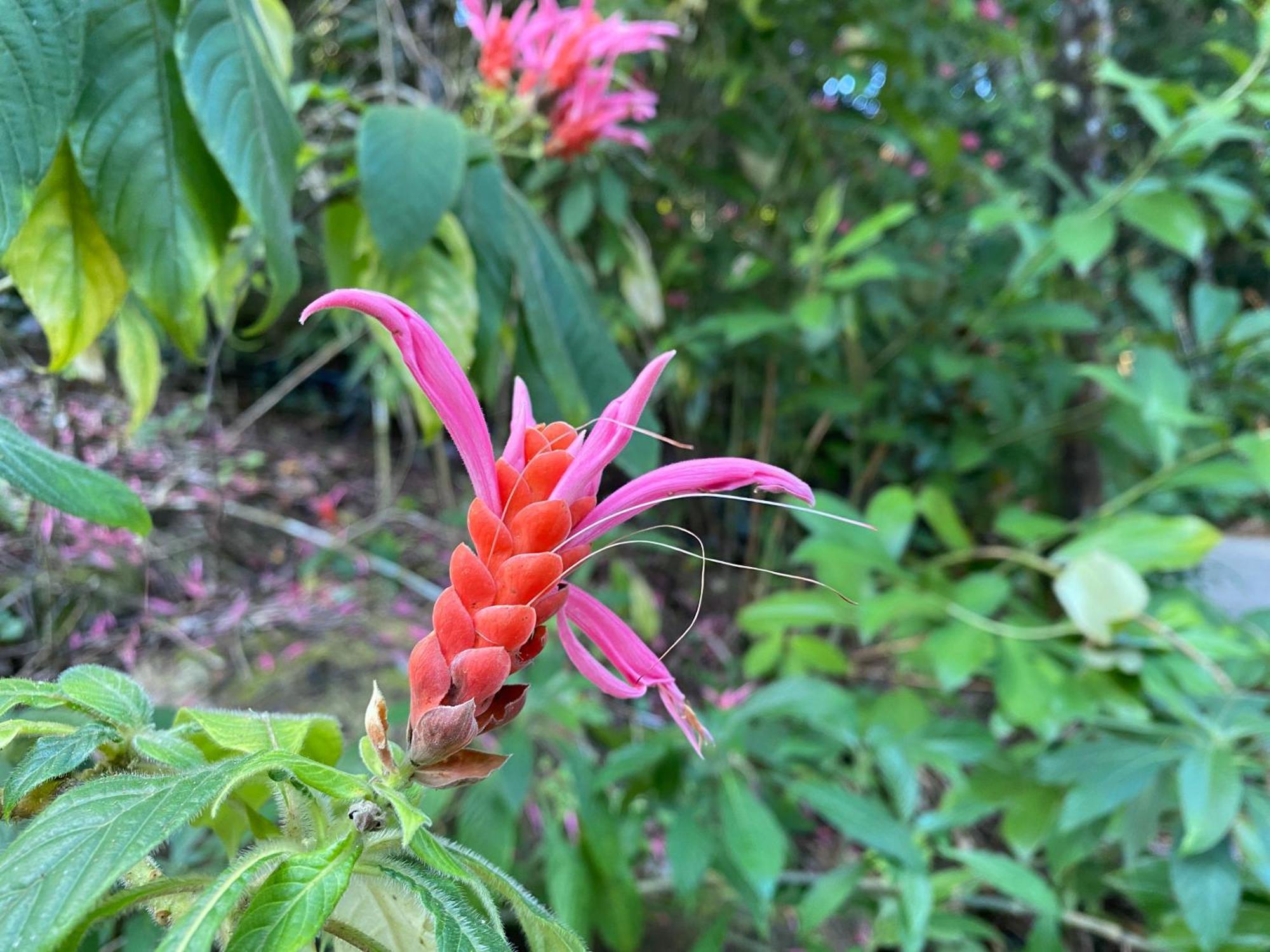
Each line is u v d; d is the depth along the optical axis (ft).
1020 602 2.00
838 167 3.26
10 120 0.62
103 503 0.70
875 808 1.40
